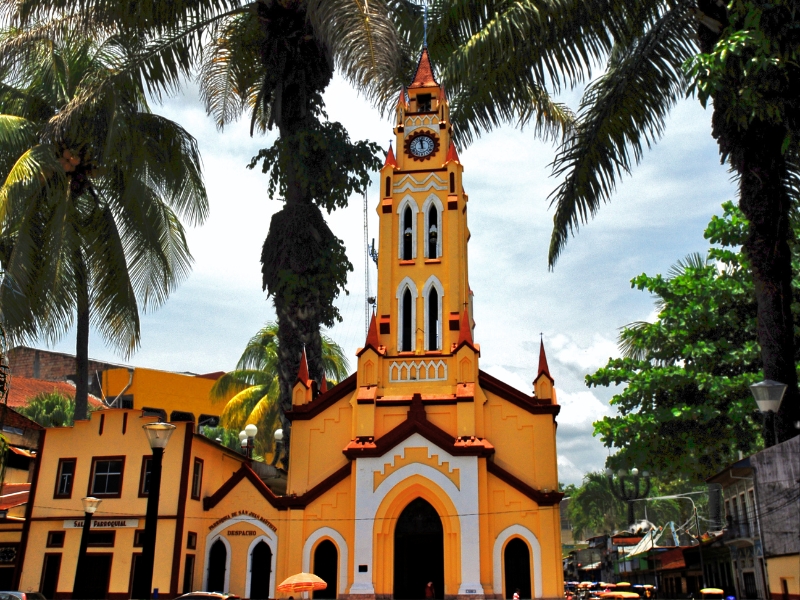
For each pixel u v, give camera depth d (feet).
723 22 60.85
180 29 107.55
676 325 114.62
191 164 116.98
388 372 107.65
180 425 101.91
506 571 97.19
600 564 304.30
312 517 101.40
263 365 182.29
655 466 118.11
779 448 55.16
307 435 106.73
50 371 245.45
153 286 116.16
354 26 86.74
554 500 97.71
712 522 147.84
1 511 106.42
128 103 107.34
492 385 105.81
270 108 116.78
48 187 103.50
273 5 107.45
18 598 80.79
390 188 118.83
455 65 66.64
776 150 59.41
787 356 57.93
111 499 100.01
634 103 68.80
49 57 118.32
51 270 99.35
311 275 107.65
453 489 97.86
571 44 67.97
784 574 54.70
